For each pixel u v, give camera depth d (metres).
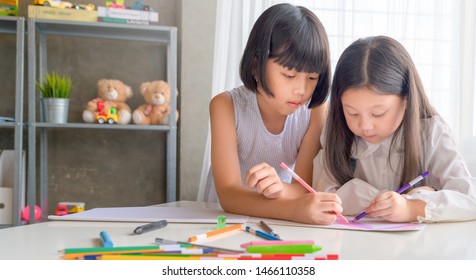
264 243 0.58
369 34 1.90
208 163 1.92
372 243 0.65
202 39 2.09
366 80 0.88
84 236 0.68
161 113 2.03
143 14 1.97
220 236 0.68
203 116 2.09
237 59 1.93
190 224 0.80
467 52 1.94
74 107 2.18
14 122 1.85
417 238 0.69
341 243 0.65
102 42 2.21
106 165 2.23
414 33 1.90
